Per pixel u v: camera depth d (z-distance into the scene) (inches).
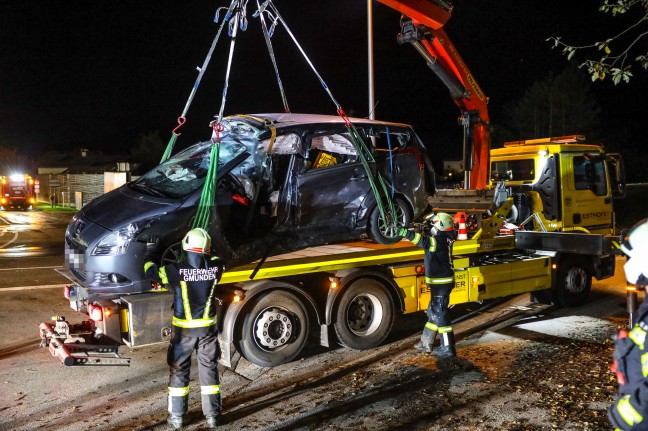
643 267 102.3
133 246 232.5
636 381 98.1
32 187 1708.9
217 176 248.5
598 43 280.1
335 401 212.7
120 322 230.8
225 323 244.5
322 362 261.7
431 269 264.8
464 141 378.3
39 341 292.5
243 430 190.9
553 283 347.9
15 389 229.9
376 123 298.0
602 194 388.5
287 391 225.9
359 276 273.9
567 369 237.8
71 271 253.1
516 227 360.2
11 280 454.9
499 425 186.7
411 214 306.3
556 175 361.4
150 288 236.4
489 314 341.1
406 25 350.9
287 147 273.0
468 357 259.4
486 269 321.7
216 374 198.1
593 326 307.3
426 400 209.6
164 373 248.7
